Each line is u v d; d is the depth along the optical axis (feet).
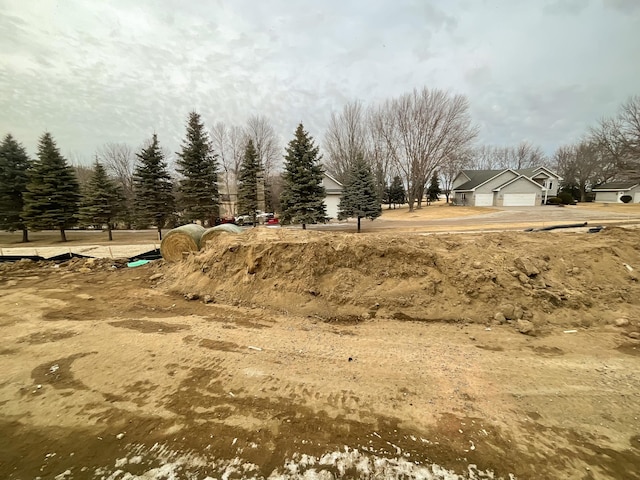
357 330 18.54
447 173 162.40
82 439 9.82
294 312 21.43
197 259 28.50
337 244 24.75
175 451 9.27
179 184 87.86
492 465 8.82
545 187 144.77
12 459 9.06
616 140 107.45
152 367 14.07
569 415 10.96
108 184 80.33
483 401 11.72
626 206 115.55
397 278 22.77
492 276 21.45
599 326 18.65
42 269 34.73
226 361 14.58
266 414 10.90
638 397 11.92
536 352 15.56
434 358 14.97
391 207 178.81
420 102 114.52
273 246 25.36
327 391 12.28
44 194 76.64
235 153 141.38
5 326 18.75
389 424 10.47
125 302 23.56
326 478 8.31
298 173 74.23
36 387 12.58
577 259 25.41
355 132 142.61
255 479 8.27
